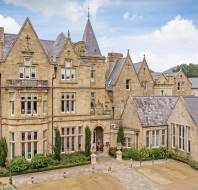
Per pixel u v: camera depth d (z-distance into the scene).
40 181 35.12
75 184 34.22
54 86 45.19
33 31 43.19
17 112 40.97
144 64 66.06
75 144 47.34
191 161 42.53
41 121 42.88
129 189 32.69
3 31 42.38
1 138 40.09
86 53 51.09
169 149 48.84
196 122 43.34
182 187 33.44
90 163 43.31
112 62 62.97
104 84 51.19
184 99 46.19
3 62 41.16
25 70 42.91
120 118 53.62
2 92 41.59
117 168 40.88
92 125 48.66
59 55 45.66
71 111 47.12
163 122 49.44
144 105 50.09
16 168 37.41
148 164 43.19
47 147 44.78
